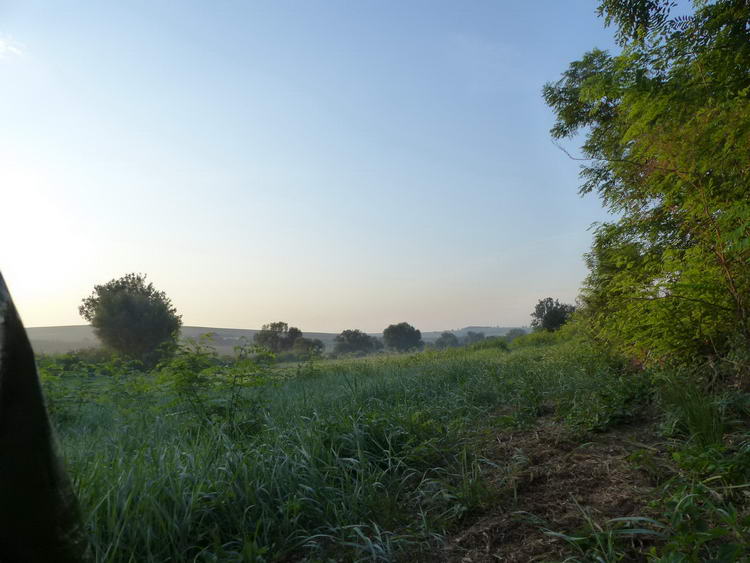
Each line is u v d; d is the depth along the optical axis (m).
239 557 2.74
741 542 2.10
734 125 4.02
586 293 8.02
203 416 5.62
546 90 10.72
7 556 0.90
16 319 0.98
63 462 1.04
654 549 2.20
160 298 39.75
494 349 21.12
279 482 3.54
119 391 8.03
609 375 6.02
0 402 0.91
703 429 3.38
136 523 2.79
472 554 2.74
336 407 5.96
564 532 2.72
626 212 5.61
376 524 3.17
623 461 3.47
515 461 3.90
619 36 8.45
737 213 3.93
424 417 5.20
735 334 4.36
